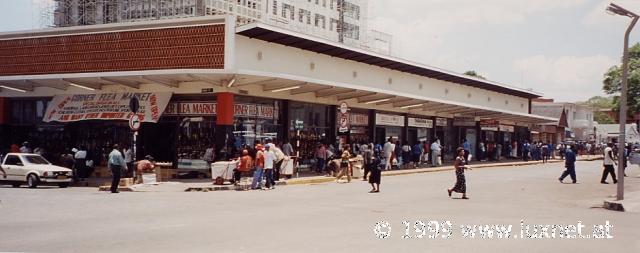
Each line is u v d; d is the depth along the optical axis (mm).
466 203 19000
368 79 37594
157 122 29547
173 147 29000
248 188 24031
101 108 30406
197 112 28484
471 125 49250
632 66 69688
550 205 19141
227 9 78812
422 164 43688
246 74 25641
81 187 26156
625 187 26688
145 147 29688
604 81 71438
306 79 27906
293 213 15859
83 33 30516
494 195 22062
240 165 24312
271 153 24312
